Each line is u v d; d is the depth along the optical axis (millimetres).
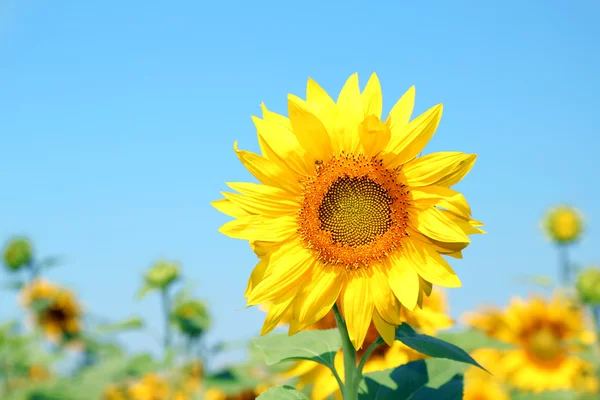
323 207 797
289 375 1057
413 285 770
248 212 794
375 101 776
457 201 762
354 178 790
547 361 1571
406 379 830
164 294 1594
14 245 2225
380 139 772
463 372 830
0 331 2014
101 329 1575
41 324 2285
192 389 1545
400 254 790
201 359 1570
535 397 1475
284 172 791
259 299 777
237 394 1468
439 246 774
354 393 772
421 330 1000
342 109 777
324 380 1036
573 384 1535
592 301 1517
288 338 818
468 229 766
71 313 2303
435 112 761
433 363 838
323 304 790
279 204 797
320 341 813
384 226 791
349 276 794
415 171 774
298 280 793
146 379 1854
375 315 781
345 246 790
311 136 776
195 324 1551
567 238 1826
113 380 1565
